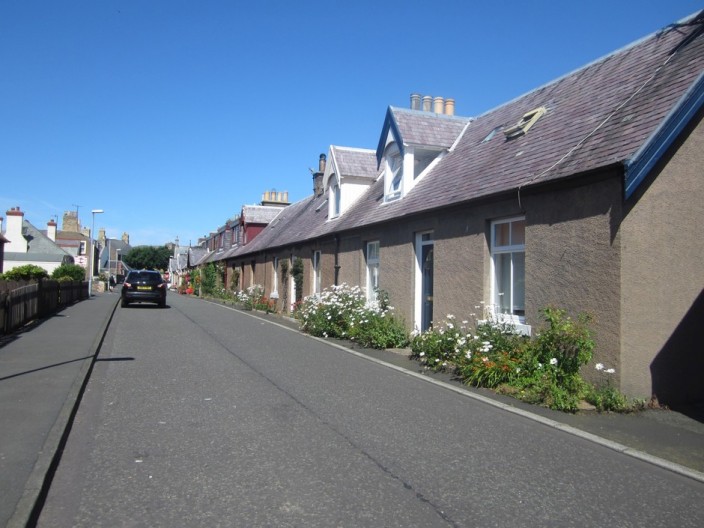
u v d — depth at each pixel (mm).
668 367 7273
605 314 7258
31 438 5383
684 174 7418
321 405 7121
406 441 5707
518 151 10648
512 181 9359
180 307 25750
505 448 5559
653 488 4602
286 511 4027
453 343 9422
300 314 16328
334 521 3883
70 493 4316
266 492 4355
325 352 11648
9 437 5402
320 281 19047
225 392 7770
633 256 7113
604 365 7227
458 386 8234
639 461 5254
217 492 4348
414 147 14164
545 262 8352
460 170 12484
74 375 8328
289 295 22391
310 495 4312
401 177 14836
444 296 11109
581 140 8828
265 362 10266
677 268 7352
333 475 4738
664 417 6711
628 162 6941
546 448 5582
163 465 4922
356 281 15766
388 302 13547
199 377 8789
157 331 15094
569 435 6035
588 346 7113
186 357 10727
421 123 14711
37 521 3848
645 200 7195
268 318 20469
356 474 4773
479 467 5008
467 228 10430
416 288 12609
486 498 4328
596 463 5176
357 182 19109
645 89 8750
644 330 7145
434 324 11367
